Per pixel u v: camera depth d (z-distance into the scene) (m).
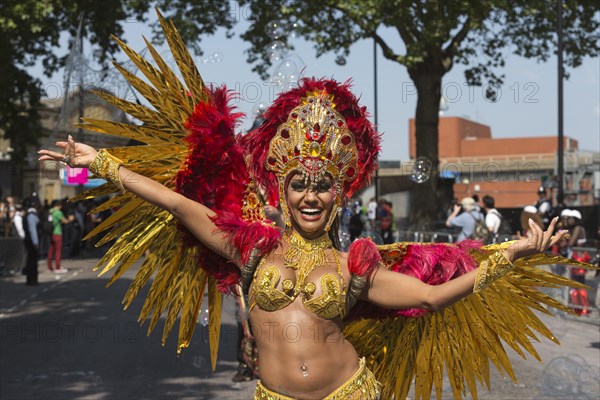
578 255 10.37
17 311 11.52
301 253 3.27
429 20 18.11
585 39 21.41
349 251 3.25
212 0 18.78
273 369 3.21
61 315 11.02
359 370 3.28
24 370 7.41
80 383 6.85
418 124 21.23
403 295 3.24
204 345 8.60
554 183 18.70
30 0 16.78
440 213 21.25
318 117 3.29
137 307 11.64
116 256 3.59
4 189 21.52
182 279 3.70
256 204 3.53
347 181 3.40
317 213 3.29
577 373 6.53
